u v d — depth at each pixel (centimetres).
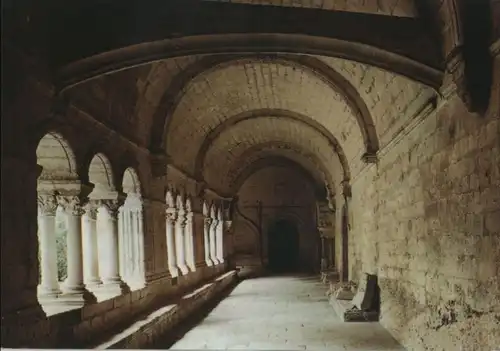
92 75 559
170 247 1201
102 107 728
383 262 959
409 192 747
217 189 1906
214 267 1753
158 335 848
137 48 556
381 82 818
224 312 1187
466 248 514
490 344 454
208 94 1172
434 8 543
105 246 815
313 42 571
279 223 2588
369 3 646
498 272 440
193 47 566
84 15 551
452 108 552
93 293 715
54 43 546
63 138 594
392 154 865
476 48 473
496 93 448
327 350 770
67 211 652
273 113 1459
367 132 988
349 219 1456
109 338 649
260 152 2030
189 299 1130
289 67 1059
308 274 2295
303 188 2517
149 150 981
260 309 1229
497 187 443
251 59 966
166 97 982
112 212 793
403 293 790
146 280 934
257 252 2488
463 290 521
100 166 766
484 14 465
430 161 637
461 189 529
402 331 790
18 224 475
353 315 1028
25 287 484
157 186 1030
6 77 459
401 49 564
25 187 492
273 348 789
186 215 1343
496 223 445
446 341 570
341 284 1364
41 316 505
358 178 1269
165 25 554
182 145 1277
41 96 529
